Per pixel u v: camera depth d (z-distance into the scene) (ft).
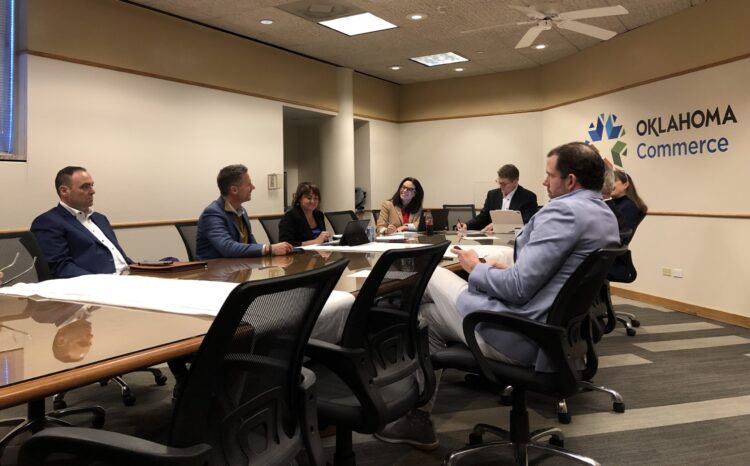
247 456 3.23
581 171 6.06
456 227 15.62
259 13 16.12
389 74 24.25
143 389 9.67
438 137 25.44
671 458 6.80
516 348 5.77
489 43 19.47
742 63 13.98
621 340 12.72
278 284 2.90
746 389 9.26
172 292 5.06
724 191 14.66
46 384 2.70
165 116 16.11
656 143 17.01
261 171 19.29
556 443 7.07
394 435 7.30
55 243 8.45
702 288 15.47
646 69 17.34
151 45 15.66
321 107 21.89
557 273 5.76
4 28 12.82
